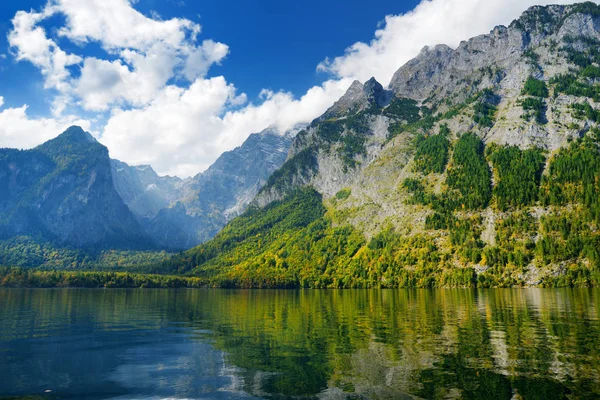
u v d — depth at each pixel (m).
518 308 106.69
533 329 70.38
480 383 40.28
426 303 131.75
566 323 76.69
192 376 45.84
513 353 52.06
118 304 142.88
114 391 41.47
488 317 89.06
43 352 59.59
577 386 38.78
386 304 132.00
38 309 122.44
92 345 64.56
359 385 40.88
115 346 63.59
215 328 81.50
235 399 38.38
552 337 62.41
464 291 198.00
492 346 56.72
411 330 73.19
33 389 42.44
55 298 174.00
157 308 127.38
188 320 95.25
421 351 54.62
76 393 41.22
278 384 42.03
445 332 69.69
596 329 69.00
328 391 39.41
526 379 41.09
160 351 59.38
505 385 39.50
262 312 113.06
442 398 36.69
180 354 57.09
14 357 56.44
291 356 53.84
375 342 61.97
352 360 50.66
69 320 95.88
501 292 181.62
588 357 49.22
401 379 42.31
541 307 107.75
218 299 172.62
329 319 92.88
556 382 40.03
